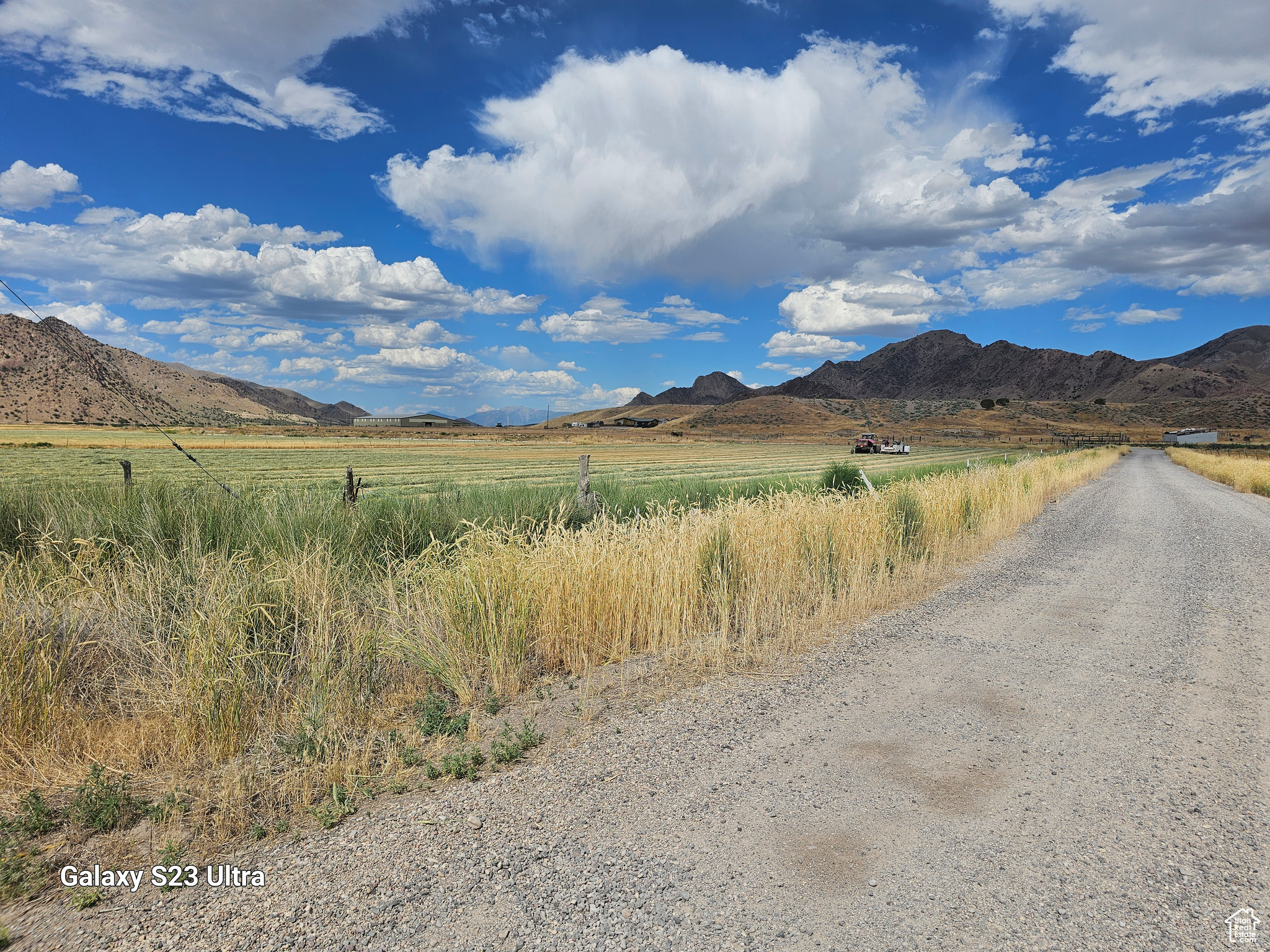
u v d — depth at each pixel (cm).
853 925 261
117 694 447
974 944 251
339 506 879
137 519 753
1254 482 2894
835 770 393
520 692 520
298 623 516
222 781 364
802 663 593
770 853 309
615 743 426
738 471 4300
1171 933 257
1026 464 2733
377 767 389
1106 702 511
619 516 1148
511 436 15900
